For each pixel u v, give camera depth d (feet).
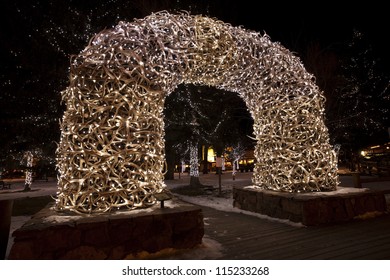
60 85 32.65
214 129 43.91
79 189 11.43
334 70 54.54
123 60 12.60
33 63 30.89
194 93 41.70
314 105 17.92
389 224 15.30
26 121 31.65
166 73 13.98
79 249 9.95
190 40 14.55
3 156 33.47
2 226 10.80
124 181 12.09
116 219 10.54
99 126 11.84
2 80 29.63
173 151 46.85
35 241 9.44
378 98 56.95
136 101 12.56
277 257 11.05
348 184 36.40
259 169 20.31
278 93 17.97
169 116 42.24
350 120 54.44
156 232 11.17
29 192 46.11
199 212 12.19
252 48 17.25
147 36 13.64
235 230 15.61
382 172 43.98
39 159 46.73
